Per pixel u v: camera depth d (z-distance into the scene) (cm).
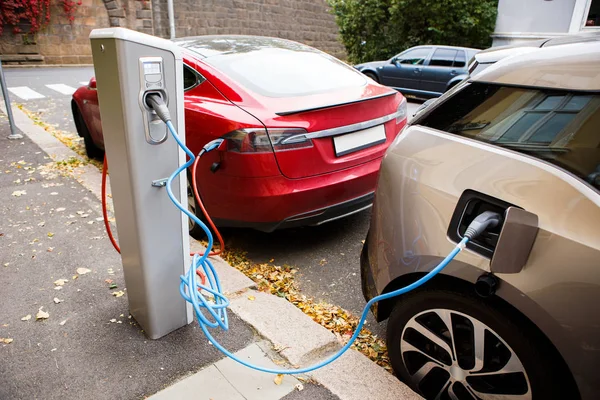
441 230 183
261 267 334
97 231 354
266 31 2038
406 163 205
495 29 1409
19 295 271
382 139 355
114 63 184
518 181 166
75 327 245
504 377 180
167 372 217
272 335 243
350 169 329
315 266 340
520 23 1355
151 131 198
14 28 1494
